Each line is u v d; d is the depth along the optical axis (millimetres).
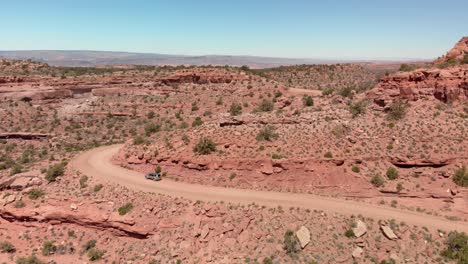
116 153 76375
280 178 56031
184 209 51062
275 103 107438
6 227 55250
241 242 46250
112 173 64625
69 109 122438
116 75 139375
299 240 44781
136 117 120312
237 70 142250
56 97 126312
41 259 49719
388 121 62688
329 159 55219
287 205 50531
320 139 59344
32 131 106500
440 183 50875
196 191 55625
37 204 55594
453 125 58094
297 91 131250
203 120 106125
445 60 82500
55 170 63344
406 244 43250
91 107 124438
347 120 64500
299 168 55781
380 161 55156
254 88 128500
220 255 45250
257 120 66750
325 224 46844
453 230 44406
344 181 53906
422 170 52781
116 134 108875
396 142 57031
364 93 84062
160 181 60000
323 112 68688
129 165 67750
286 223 47562
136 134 107500
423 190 50656
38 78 129375
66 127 111250
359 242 44031
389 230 44562
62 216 53469
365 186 52812
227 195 53906
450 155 52781
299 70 180250
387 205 50500
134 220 50344
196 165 59969
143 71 148250
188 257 45938
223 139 62438
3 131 104500
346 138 58875
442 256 41656
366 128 61344
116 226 50844
